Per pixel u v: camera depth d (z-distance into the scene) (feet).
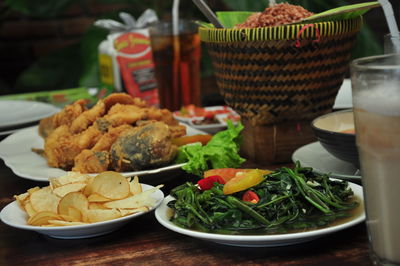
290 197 2.65
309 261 2.43
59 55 11.04
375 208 2.14
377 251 2.18
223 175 3.00
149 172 3.44
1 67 12.68
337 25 3.59
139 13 9.40
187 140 3.96
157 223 3.00
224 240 2.43
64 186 2.95
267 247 2.57
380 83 2.04
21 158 4.11
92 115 4.07
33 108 5.57
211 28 4.03
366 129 2.10
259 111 3.82
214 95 6.42
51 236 2.90
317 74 3.70
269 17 3.76
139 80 6.19
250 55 3.67
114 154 3.58
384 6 3.10
